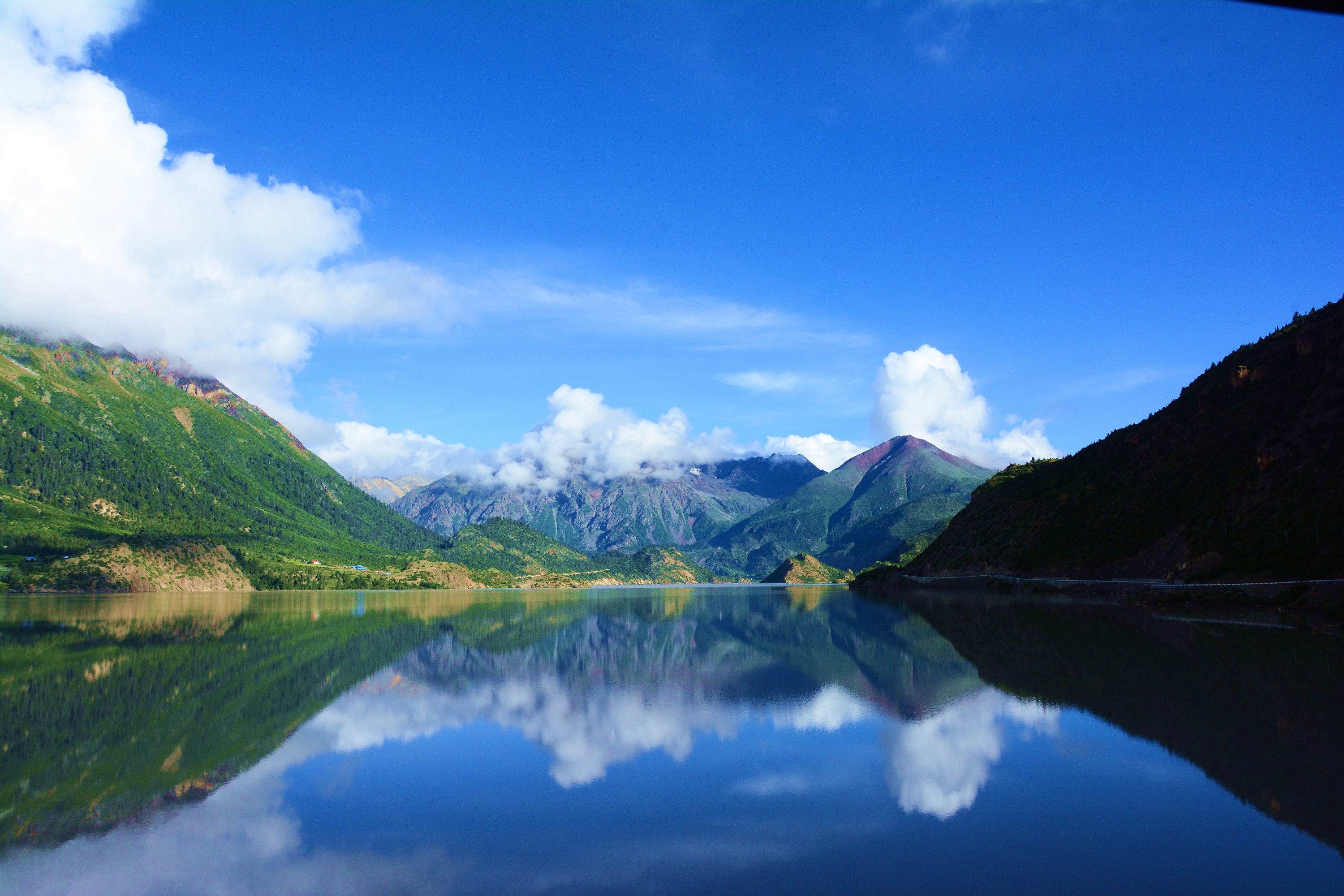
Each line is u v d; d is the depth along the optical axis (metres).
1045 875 17.36
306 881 17.73
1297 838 19.16
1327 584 71.94
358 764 28.06
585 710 38.28
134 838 20.66
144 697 41.72
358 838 20.58
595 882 17.48
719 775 26.28
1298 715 31.89
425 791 24.75
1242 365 129.62
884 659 56.12
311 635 79.81
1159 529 117.56
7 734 32.66
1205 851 18.52
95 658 58.34
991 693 40.22
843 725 33.97
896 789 24.31
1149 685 39.81
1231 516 99.81
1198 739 28.69
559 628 94.38
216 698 41.53
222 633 80.75
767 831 20.77
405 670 53.72
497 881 17.62
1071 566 132.38
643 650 67.81
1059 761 26.73
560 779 26.06
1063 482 166.25
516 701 40.97
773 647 67.94
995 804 22.50
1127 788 23.55
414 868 18.39
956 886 16.91
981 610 104.38
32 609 125.69
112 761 28.50
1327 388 103.81
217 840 20.44
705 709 38.31
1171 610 84.81
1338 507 82.75
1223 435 122.31
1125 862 18.02
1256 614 73.81
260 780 25.97
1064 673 44.94
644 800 23.67
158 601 163.00
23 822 22.02
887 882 17.19
